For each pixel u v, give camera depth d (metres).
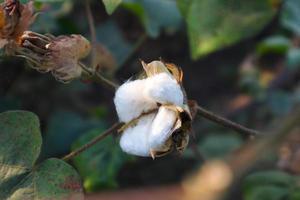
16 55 0.72
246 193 1.00
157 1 1.16
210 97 1.67
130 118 0.69
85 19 1.43
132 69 1.52
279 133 0.61
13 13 0.69
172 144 0.68
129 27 1.57
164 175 1.39
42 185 0.72
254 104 1.53
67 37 0.73
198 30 0.70
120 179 1.37
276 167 1.08
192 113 0.74
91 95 1.47
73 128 1.21
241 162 0.58
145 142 0.68
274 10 0.74
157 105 0.68
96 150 0.99
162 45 1.62
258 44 1.49
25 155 0.73
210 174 0.58
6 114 0.74
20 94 1.27
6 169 0.73
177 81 0.70
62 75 0.73
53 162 0.73
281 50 1.39
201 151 1.34
